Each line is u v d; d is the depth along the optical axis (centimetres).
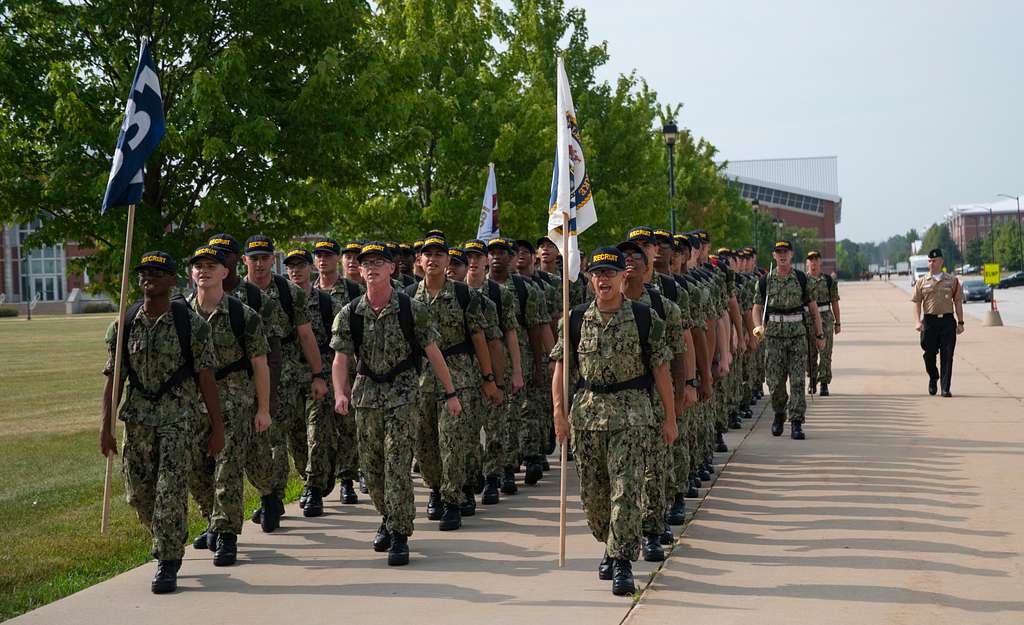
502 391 823
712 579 603
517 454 937
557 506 854
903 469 946
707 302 820
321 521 816
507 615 543
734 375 1235
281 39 1191
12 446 1261
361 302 680
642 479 573
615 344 573
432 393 791
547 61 2422
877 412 1366
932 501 805
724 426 1083
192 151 1101
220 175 1159
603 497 593
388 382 672
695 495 854
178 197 1158
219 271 685
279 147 1161
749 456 1056
